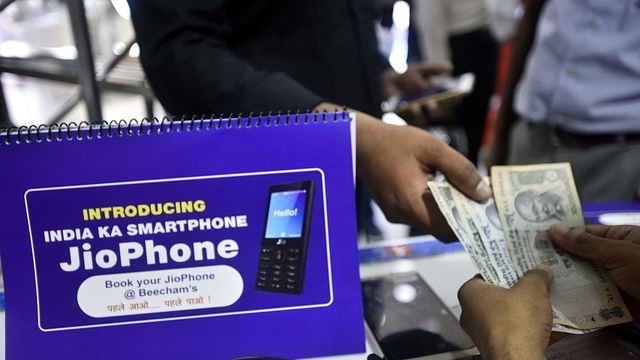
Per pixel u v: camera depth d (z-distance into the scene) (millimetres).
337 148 562
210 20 744
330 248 573
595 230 649
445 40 2859
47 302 554
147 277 559
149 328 563
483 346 479
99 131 538
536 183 681
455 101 1231
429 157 625
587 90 1251
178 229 555
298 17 861
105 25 1315
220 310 567
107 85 1151
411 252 849
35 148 534
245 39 882
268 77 681
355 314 578
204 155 550
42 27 1463
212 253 562
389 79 1330
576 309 560
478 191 638
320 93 906
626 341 569
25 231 544
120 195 546
